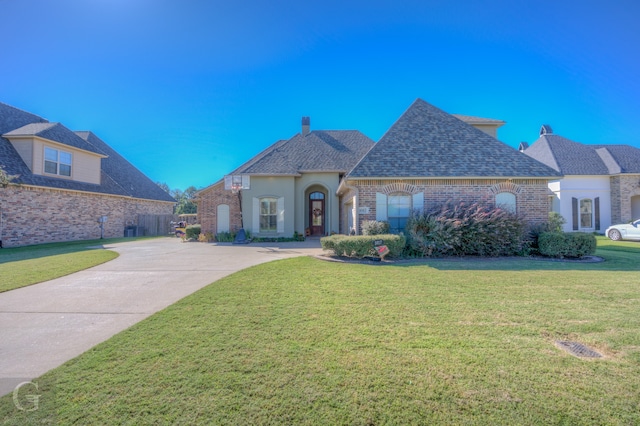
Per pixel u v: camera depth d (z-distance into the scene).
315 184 19.86
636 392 2.77
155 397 2.75
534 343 3.80
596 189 23.56
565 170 23.55
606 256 11.52
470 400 2.66
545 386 2.87
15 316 5.11
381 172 12.77
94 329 4.52
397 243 10.68
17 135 17.64
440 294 6.11
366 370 3.16
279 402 2.66
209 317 4.86
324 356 3.48
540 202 12.68
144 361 3.42
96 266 9.94
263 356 3.50
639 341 3.86
